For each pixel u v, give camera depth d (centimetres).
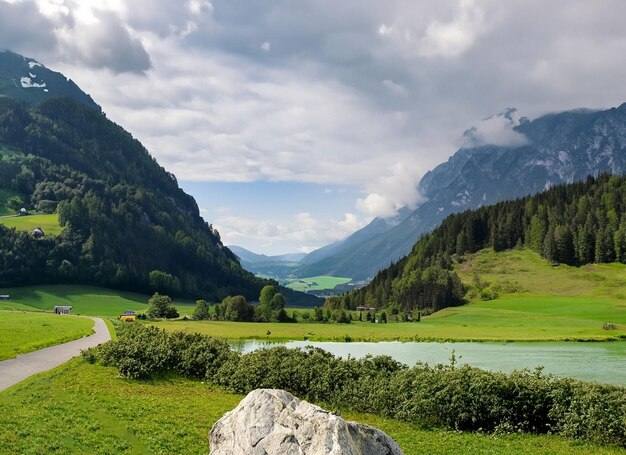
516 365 7394
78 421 2988
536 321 18675
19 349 5653
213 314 19425
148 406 3538
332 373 4378
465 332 14112
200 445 2772
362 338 12225
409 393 3812
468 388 3634
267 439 1512
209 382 4869
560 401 3459
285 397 1670
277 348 5066
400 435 3325
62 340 6750
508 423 3478
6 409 3105
